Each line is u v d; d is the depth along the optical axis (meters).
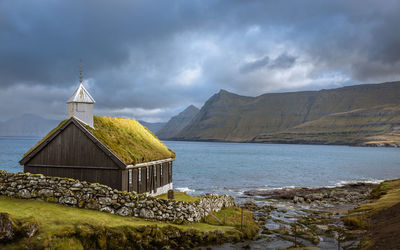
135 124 39.19
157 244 20.52
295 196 51.84
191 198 33.62
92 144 28.52
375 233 23.41
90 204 21.80
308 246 23.22
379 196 45.69
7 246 15.35
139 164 30.62
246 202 46.62
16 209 18.92
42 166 29.70
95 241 18.06
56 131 29.17
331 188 66.56
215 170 103.25
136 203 22.64
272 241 24.66
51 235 16.59
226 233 24.28
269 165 126.00
